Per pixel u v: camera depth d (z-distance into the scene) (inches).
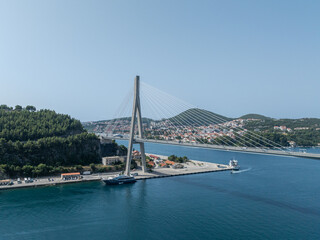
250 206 3764.8
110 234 2893.7
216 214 3457.2
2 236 2839.6
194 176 5935.0
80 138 6678.2
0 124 6392.7
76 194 4382.4
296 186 4906.5
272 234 2888.8
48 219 3289.9
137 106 6013.8
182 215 3427.7
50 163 5880.9
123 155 7426.2
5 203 3880.4
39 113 7815.0
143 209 3646.7
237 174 6131.9
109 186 4960.6
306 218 3324.3
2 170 5132.9
